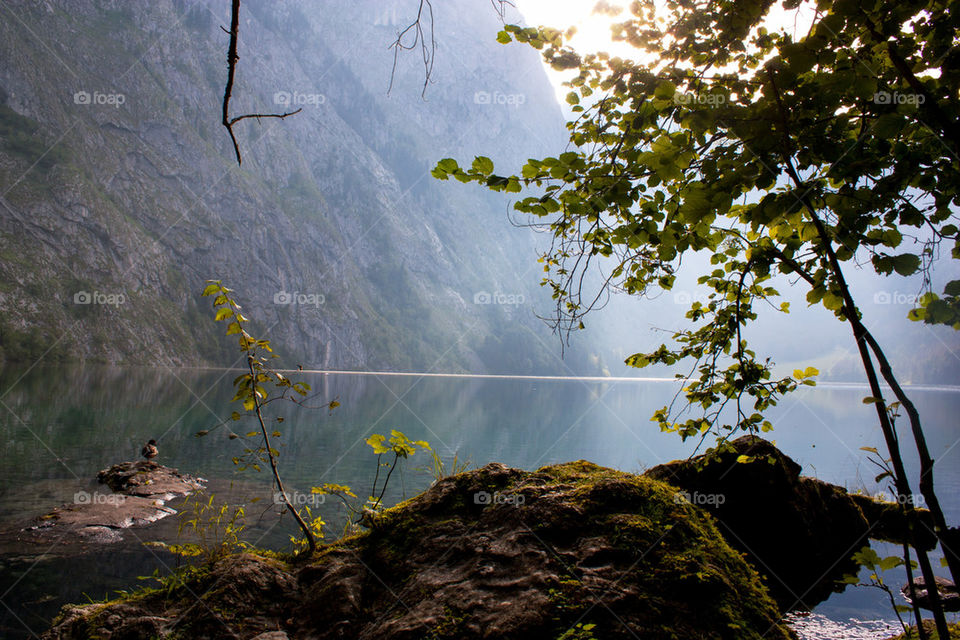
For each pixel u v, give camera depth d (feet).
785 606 16.67
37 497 35.81
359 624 9.61
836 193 6.73
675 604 8.82
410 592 9.83
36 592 21.52
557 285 9.12
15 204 282.15
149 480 39.83
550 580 9.22
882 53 6.70
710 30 7.38
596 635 8.27
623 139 7.27
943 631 5.58
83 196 308.40
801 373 8.73
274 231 422.00
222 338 348.79
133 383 159.53
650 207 7.44
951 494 38.14
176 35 457.27
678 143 6.31
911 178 6.54
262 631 9.68
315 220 488.02
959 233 6.41
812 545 21.27
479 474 12.35
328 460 54.65
